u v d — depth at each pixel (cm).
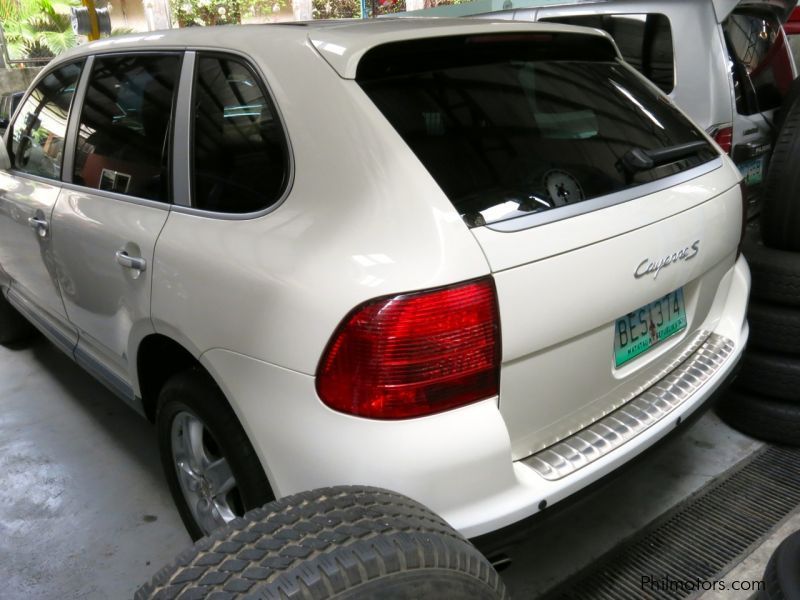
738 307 221
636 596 196
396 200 140
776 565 158
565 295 149
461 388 138
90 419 307
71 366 361
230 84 180
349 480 139
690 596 195
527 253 144
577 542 218
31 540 231
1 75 1094
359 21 198
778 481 243
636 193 172
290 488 151
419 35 163
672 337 193
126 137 217
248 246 159
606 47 214
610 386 173
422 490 137
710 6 325
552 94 182
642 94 212
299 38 170
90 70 247
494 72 175
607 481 162
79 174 241
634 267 164
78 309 247
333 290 138
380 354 134
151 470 268
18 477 266
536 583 202
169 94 200
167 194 194
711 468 252
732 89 328
